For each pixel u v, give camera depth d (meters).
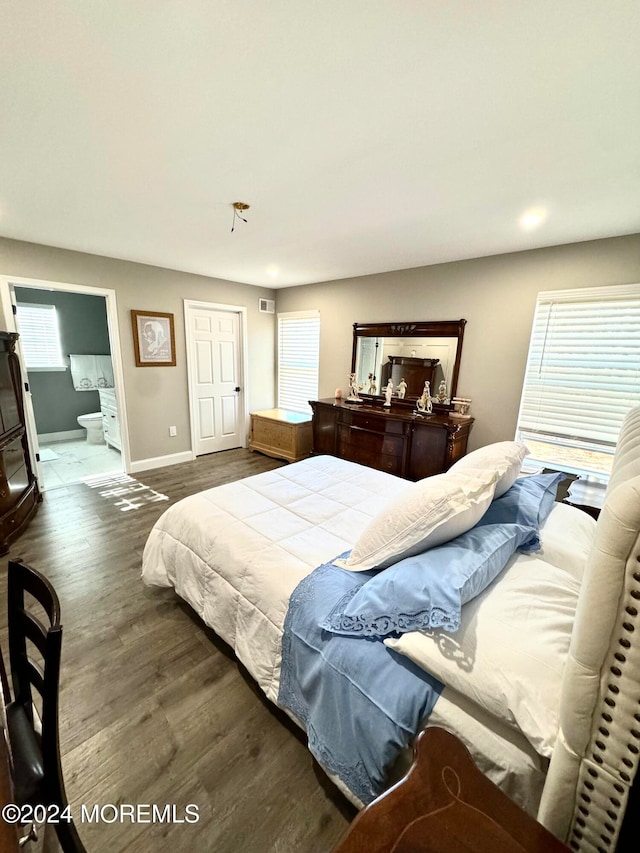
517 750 0.82
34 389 5.09
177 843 1.03
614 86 1.15
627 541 0.50
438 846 0.51
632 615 0.51
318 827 1.08
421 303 3.63
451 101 1.25
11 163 1.72
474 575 1.03
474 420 3.37
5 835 0.54
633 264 2.50
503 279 3.07
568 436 2.90
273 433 4.75
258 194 2.03
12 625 1.04
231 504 1.99
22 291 4.85
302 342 4.95
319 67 1.12
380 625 1.02
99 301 5.53
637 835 0.56
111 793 1.14
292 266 3.74
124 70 1.14
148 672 1.59
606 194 1.91
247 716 1.41
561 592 1.07
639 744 0.54
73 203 2.18
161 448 4.33
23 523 2.77
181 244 3.03
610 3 0.88
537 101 1.24
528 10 0.91
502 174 1.75
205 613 1.68
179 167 1.75
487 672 0.85
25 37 1.01
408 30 0.98
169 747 1.28
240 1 0.91
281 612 1.33
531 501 1.59
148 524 2.94
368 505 2.04
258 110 1.33
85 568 2.34
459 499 1.23
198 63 1.11
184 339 4.32
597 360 2.71
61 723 1.35
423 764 0.62
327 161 1.67
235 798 1.14
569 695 0.59
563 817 0.64
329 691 1.07
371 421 3.63
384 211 2.23
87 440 5.39
